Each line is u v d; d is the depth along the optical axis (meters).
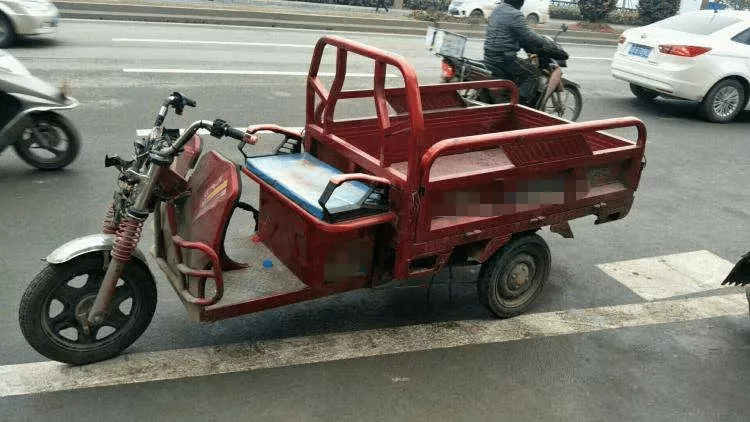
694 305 4.75
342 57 3.90
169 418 3.20
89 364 3.52
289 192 3.53
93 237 3.36
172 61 11.11
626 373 3.88
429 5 25.19
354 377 3.62
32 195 5.66
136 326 3.57
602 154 4.23
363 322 4.19
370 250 3.68
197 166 3.66
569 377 3.79
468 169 5.00
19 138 5.93
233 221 5.47
